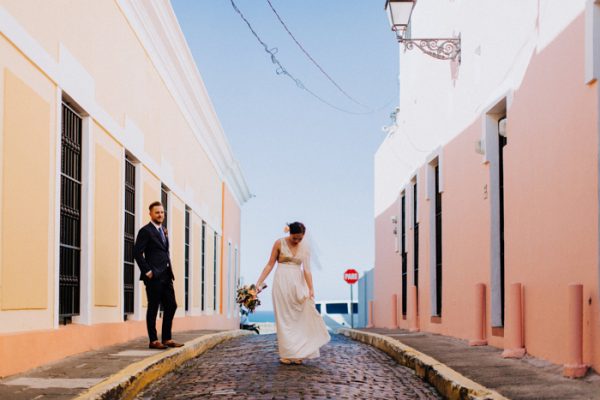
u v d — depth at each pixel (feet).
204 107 64.95
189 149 61.67
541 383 21.83
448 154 42.86
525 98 28.63
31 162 25.08
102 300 33.99
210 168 76.48
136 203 41.98
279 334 30.94
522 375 23.68
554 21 25.45
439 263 47.14
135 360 27.61
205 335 45.34
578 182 23.47
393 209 66.39
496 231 34.27
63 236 29.55
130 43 39.93
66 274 29.91
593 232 22.34
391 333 48.60
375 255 79.00
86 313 31.27
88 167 31.73
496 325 34.06
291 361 31.55
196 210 65.67
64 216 29.68
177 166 55.57
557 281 25.29
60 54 28.07
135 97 41.11
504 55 31.58
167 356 29.27
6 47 23.04
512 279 30.25
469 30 37.70
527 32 28.40
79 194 31.48
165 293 33.55
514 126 30.07
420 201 51.39
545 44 26.35
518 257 29.53
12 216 23.40
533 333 27.78
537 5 27.20
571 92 23.99
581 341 22.90
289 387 24.68
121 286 37.70
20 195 24.07
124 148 38.52
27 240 24.70
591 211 22.48
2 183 22.62
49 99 26.94
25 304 24.56
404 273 61.36
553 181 25.63
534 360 27.02
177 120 55.47
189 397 23.35
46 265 26.55
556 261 25.38
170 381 27.27
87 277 31.37
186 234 62.34
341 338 57.67
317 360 33.27
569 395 19.62
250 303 92.63
